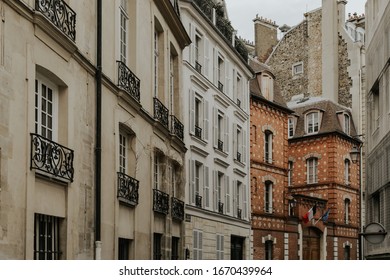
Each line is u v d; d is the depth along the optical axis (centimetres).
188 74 2819
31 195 1180
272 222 4044
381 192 2623
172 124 2397
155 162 2241
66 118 1370
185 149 2614
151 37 2139
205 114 3055
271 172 4106
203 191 2984
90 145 1519
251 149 3916
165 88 2336
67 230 1347
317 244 4700
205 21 3048
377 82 2755
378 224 1861
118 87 1716
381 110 2638
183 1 2816
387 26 2502
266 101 4072
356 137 5250
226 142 3384
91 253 1498
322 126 5103
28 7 1177
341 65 5450
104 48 1652
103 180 1600
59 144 1309
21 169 1147
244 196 3678
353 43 5381
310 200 4588
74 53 1413
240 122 3697
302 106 5306
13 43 1131
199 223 2883
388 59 2470
